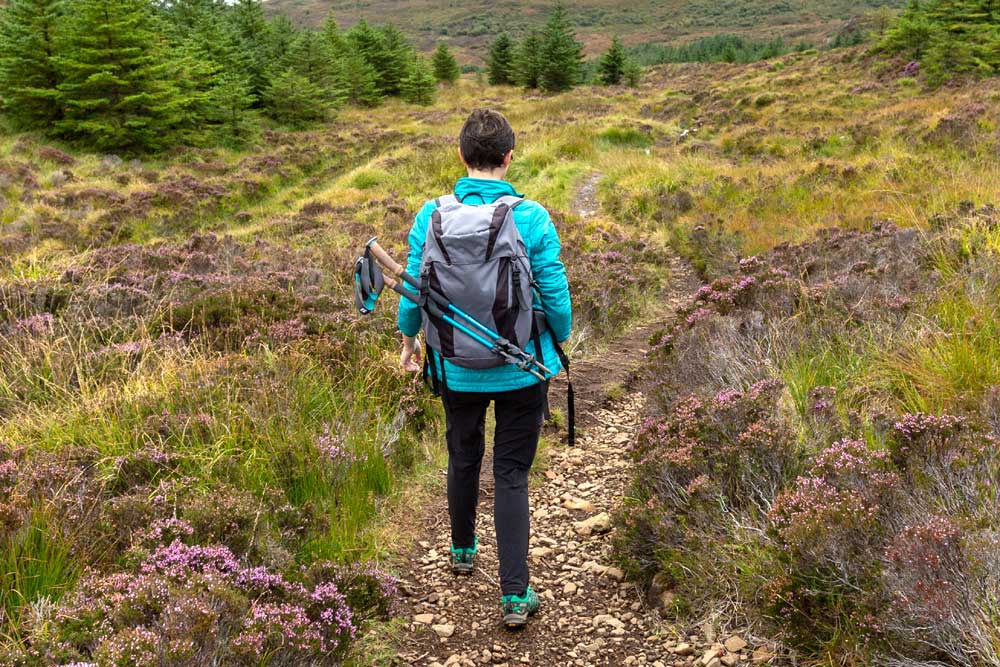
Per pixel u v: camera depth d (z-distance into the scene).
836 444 2.94
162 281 6.66
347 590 2.72
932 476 2.73
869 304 5.12
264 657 2.24
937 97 23.69
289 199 21.25
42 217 16.16
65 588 2.59
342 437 4.04
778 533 2.59
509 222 2.55
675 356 5.14
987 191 10.77
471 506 3.15
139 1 24.91
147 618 2.28
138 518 3.00
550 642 2.81
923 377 3.83
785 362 4.48
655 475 3.43
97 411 4.05
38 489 3.13
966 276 5.30
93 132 22.98
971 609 2.10
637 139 24.58
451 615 2.99
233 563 2.62
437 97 43.53
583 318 7.29
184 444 3.84
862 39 58.34
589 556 3.45
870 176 14.34
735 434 3.46
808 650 2.43
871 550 2.43
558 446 4.80
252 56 33.06
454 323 2.56
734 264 9.72
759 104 29.80
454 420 2.93
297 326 5.59
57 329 5.32
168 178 21.39
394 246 11.75
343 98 34.66
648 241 12.80
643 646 2.73
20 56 23.53
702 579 2.83
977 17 27.78
